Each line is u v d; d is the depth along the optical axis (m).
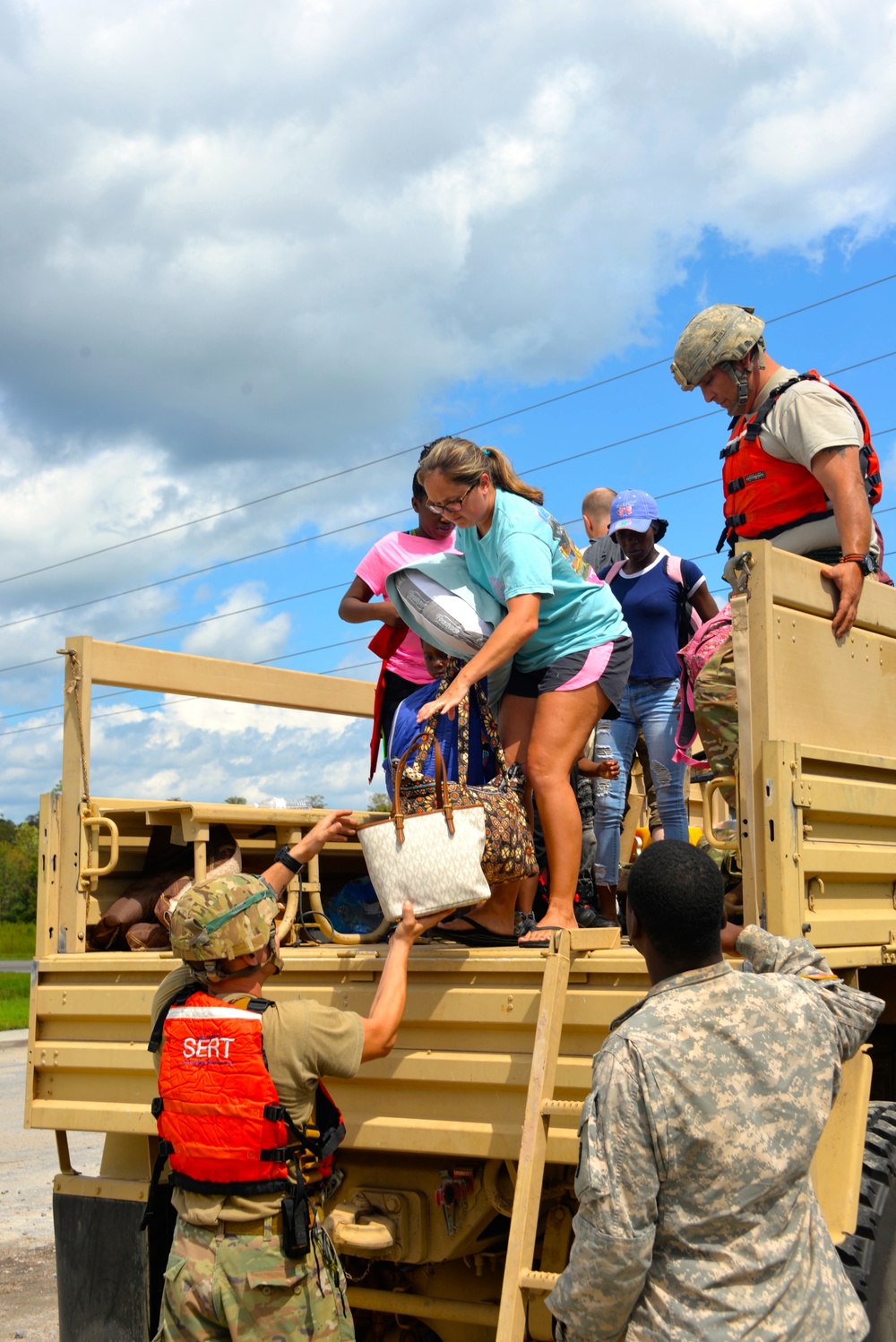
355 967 3.17
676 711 5.06
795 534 3.88
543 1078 2.70
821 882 3.03
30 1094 3.64
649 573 5.21
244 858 4.56
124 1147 3.57
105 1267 3.40
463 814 3.07
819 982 2.32
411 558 4.39
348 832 3.25
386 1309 3.11
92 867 3.93
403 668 4.51
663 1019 2.10
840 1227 2.78
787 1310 2.00
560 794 3.49
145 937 3.90
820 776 3.11
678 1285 1.99
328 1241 2.58
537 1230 2.90
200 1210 2.48
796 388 3.77
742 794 2.93
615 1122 2.01
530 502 3.60
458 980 3.01
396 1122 2.96
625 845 5.80
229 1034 2.54
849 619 3.35
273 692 5.09
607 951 2.95
